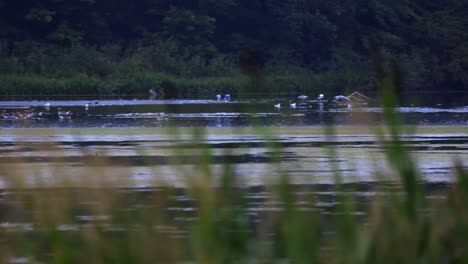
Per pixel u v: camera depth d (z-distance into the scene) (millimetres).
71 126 68938
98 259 7738
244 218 7758
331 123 9070
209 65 132375
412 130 8133
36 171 8141
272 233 7879
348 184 8484
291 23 136250
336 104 95625
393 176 7879
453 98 115938
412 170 7820
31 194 7945
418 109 88938
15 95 116438
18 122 72062
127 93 122188
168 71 129750
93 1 134250
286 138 51969
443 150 45750
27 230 7926
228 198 7766
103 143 50469
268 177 8156
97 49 134625
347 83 130000
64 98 113875
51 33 133000
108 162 8312
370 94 122875
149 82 123188
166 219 7902
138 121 74062
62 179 8031
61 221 7863
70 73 124875
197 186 7688
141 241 7793
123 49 136625
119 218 7914
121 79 123688
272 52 135500
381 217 7781
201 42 135250
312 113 79688
